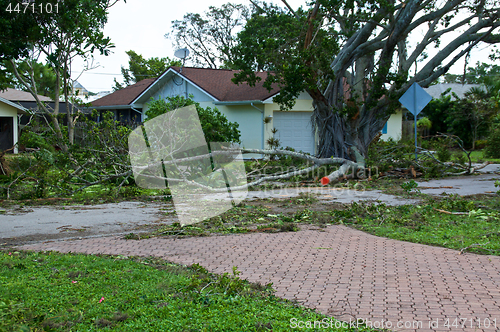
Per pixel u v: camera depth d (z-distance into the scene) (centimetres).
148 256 576
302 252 594
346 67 1620
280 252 596
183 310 379
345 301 404
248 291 429
